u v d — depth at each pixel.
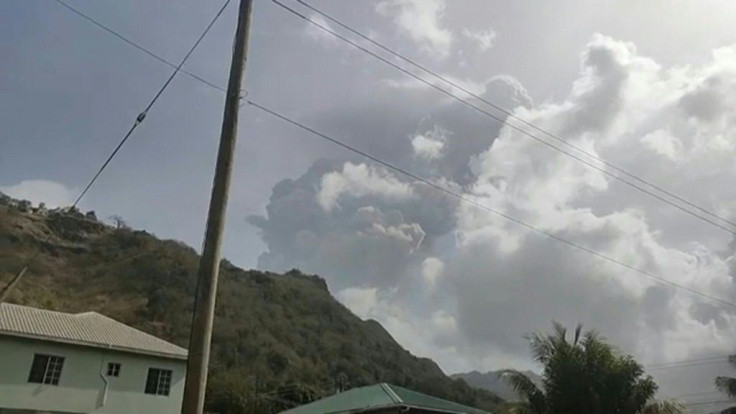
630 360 22.33
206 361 6.57
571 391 21.88
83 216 93.19
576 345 22.91
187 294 83.25
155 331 73.25
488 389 74.31
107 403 30.38
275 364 78.06
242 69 8.34
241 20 8.66
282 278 114.94
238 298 96.81
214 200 7.36
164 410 31.83
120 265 86.81
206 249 7.06
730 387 36.56
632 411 21.47
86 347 30.73
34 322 30.88
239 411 58.00
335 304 114.88
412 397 21.02
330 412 21.38
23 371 28.77
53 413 28.86
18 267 75.62
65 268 82.81
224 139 7.77
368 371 91.69
